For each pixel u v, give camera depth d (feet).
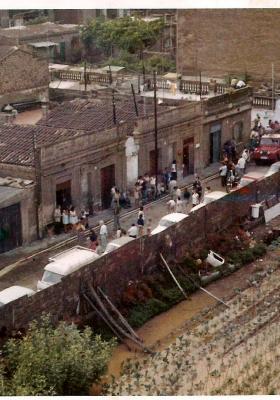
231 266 154.81
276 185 183.83
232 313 136.46
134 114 198.39
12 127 186.91
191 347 124.26
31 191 163.73
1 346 115.75
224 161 202.80
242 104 222.69
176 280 145.38
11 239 160.66
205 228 159.22
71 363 108.78
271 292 144.46
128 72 277.64
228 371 116.37
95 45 317.42
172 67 298.56
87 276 131.03
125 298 137.49
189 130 204.64
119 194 181.47
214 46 270.67
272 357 120.16
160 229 155.94
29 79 226.17
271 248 166.09
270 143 220.84
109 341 120.98
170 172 196.34
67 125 193.06
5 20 324.80
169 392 110.32
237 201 170.19
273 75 259.80
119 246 142.20
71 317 128.16
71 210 169.99
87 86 238.89
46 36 300.81
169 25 322.14
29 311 121.08
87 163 176.76
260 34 264.52
